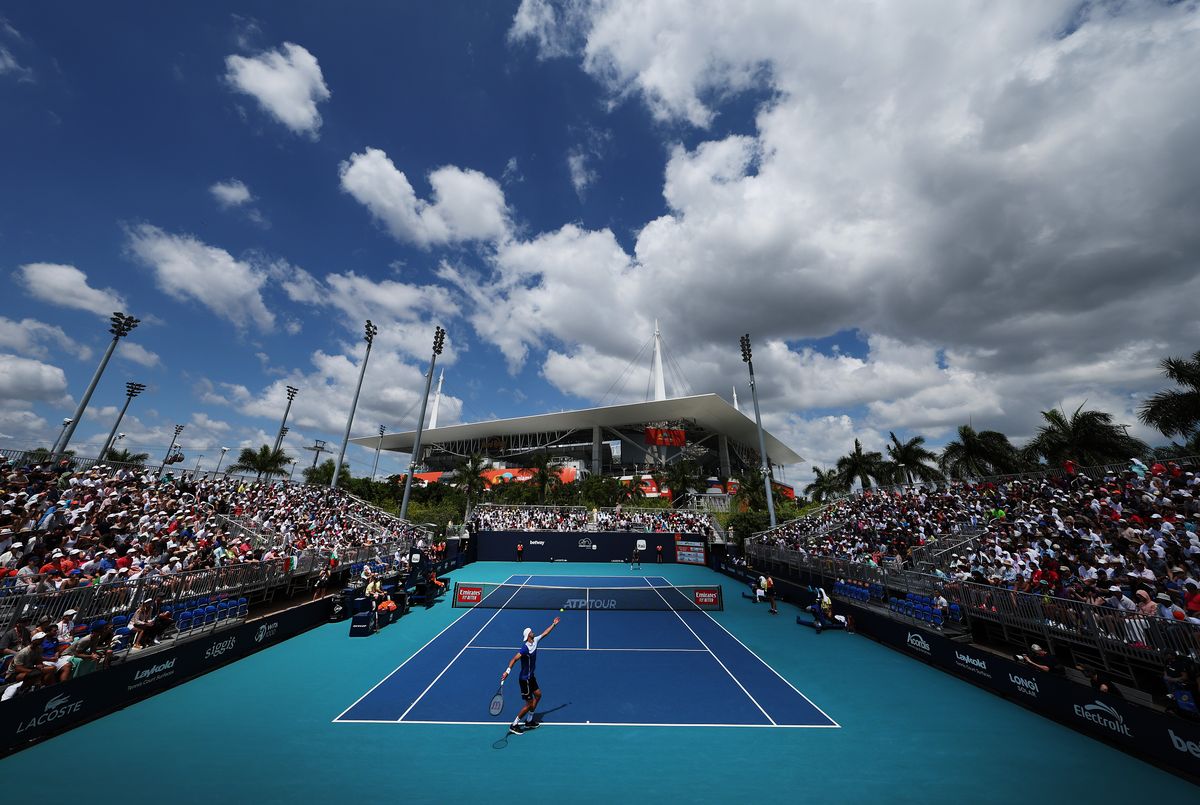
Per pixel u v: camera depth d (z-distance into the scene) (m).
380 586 24.64
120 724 11.18
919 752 10.32
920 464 49.94
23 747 9.89
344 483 78.25
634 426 107.69
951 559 21.94
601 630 21.91
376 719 11.84
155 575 16.11
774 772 9.49
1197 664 10.18
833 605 24.02
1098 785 8.94
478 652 17.92
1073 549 17.75
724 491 94.50
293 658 16.73
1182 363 22.09
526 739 10.91
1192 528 15.70
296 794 8.51
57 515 19.02
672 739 10.95
